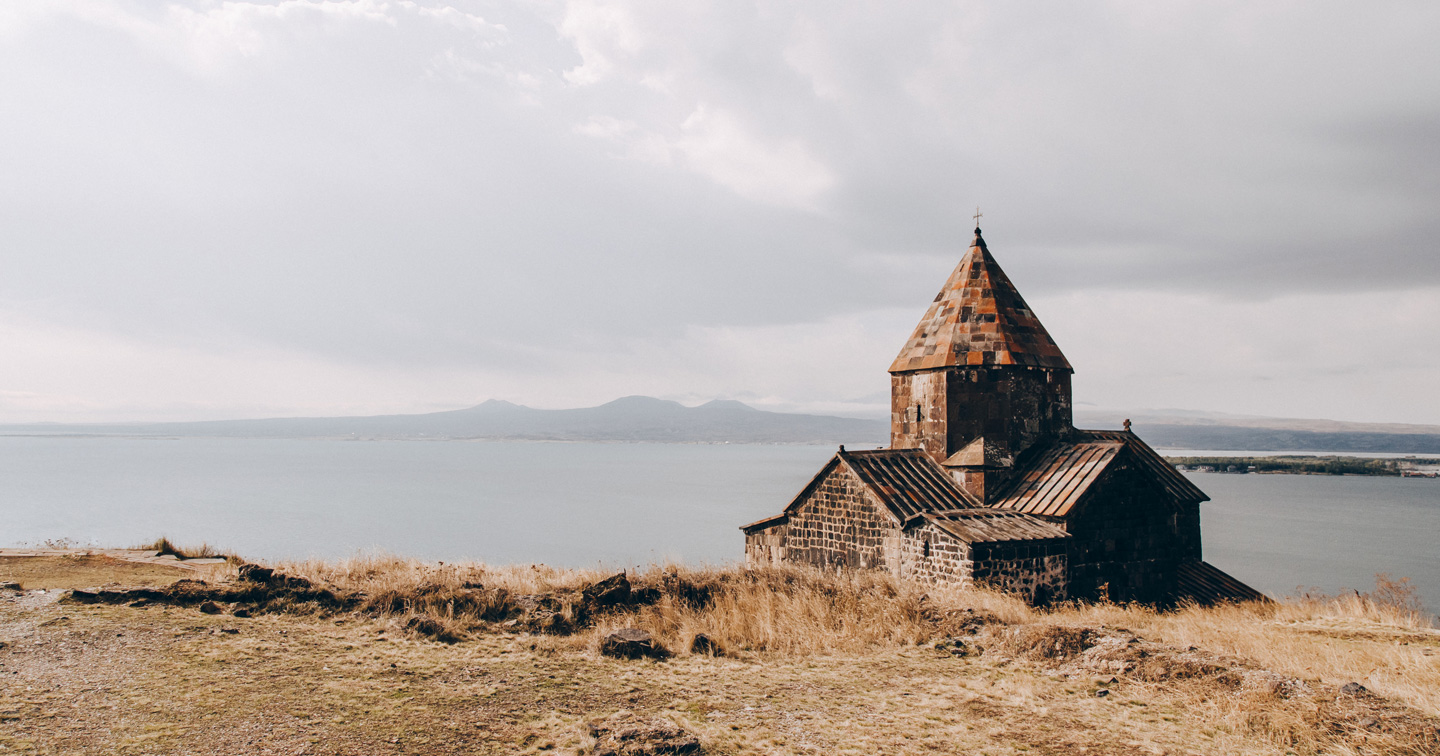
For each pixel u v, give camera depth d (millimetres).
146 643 10422
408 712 8586
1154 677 10492
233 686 9047
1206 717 9133
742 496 157375
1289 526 117688
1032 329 23141
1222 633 13836
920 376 23219
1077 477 20281
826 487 22391
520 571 18406
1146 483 21297
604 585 14805
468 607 13523
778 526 24094
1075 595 19609
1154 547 21359
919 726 8805
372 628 12180
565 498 152875
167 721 7902
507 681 9945
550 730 8234
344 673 9836
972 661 11898
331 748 7477
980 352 22156
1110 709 9477
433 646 11414
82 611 11703
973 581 17766
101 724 7719
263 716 8180
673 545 84125
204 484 176375
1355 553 88938
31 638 10266
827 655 12227
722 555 72438
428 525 104062
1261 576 74375
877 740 8328
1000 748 8148
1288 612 19000
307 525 98938
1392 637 15414
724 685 10344
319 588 13773
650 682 10305
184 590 12906
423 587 14070
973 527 18734
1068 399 23156
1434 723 8297
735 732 8484
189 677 9234
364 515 115438
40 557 17438
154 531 86750
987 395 21891
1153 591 21172
